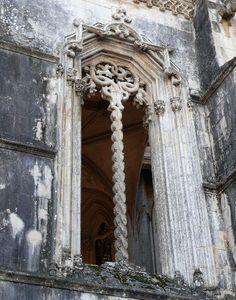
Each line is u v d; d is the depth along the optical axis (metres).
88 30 18.23
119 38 18.62
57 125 15.89
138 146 22.69
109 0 19.34
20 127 15.45
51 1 18.28
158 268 21.19
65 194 15.02
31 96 16.09
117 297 13.89
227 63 18.00
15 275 13.20
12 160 14.88
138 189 23.78
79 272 14.09
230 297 15.24
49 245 14.12
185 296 14.62
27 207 14.41
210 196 16.84
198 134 17.94
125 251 15.23
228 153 17.12
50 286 13.40
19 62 16.53
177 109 18.00
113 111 17.62
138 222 23.23
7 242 13.77
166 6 20.31
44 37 17.45
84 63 18.00
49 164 15.23
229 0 19.73
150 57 18.84
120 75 18.41
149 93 18.56
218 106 18.05
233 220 16.22
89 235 24.97
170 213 16.28
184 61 19.34
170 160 17.17
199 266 15.48
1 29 16.88
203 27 19.86
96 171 24.19
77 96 16.92
